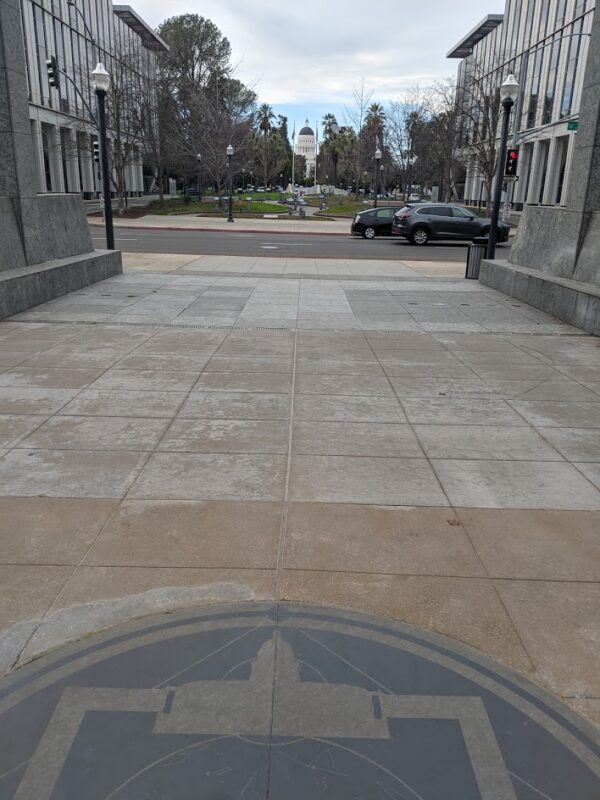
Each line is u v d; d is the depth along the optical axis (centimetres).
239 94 6203
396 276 1522
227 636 273
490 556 339
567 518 381
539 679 254
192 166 5512
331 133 10344
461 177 7150
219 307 1036
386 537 356
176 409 554
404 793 202
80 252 1312
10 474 424
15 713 230
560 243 1102
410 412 561
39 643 268
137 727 225
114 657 259
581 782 208
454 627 283
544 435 512
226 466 442
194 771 208
